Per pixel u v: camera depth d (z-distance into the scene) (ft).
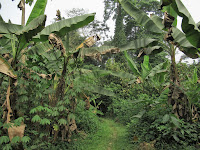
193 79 22.44
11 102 14.20
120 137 23.02
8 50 17.90
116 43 76.54
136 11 19.76
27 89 15.65
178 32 17.99
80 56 18.81
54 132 18.86
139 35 76.84
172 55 20.22
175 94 19.22
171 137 17.83
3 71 13.43
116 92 41.78
